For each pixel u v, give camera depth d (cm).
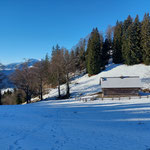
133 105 2002
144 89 3512
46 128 958
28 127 965
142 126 1017
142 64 4672
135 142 716
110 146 661
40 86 4309
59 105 2417
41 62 4378
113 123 1112
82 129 944
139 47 4859
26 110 1770
